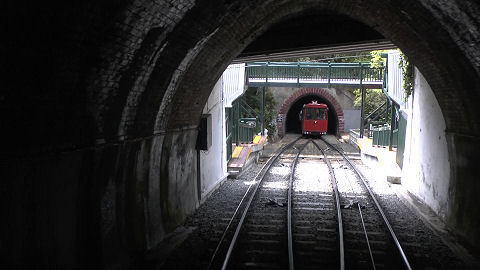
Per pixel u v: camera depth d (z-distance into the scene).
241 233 8.28
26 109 3.76
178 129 8.62
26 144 3.91
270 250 7.40
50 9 3.38
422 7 6.21
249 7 7.21
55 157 4.41
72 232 4.92
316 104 35.09
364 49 13.27
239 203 11.06
